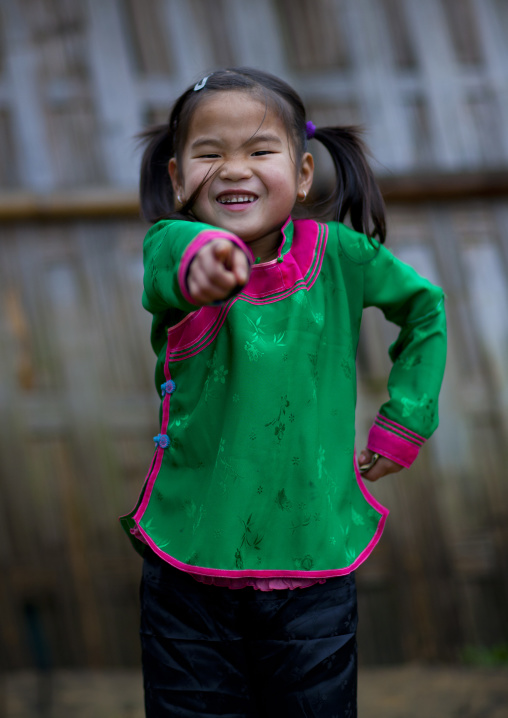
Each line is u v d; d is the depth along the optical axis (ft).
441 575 13.35
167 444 5.49
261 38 14.17
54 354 13.19
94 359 13.26
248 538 5.16
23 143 13.38
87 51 13.70
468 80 14.51
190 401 5.38
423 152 14.20
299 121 5.56
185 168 5.31
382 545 13.34
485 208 14.35
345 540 5.44
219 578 5.24
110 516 13.01
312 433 5.31
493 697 10.46
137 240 13.56
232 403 5.20
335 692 5.26
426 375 6.01
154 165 6.37
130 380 13.30
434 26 14.60
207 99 5.24
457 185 14.07
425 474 13.57
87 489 13.01
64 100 13.56
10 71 13.51
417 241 14.08
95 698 11.02
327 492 5.36
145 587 5.58
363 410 13.60
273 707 5.35
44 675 12.20
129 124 13.61
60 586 12.79
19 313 13.19
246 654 5.39
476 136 14.35
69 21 13.74
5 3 13.65
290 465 5.24
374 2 14.55
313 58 14.25
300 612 5.28
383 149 14.11
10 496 12.84
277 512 5.22
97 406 13.17
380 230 6.08
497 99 14.53
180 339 5.41
